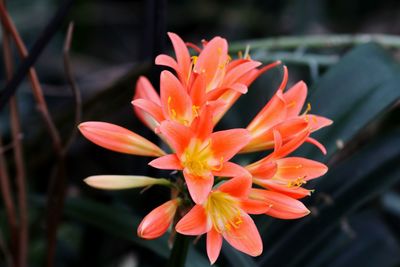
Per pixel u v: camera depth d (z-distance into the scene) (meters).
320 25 1.29
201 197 0.53
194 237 0.68
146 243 0.69
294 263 0.74
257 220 0.70
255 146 0.58
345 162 0.78
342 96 0.70
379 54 0.71
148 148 0.57
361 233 0.85
